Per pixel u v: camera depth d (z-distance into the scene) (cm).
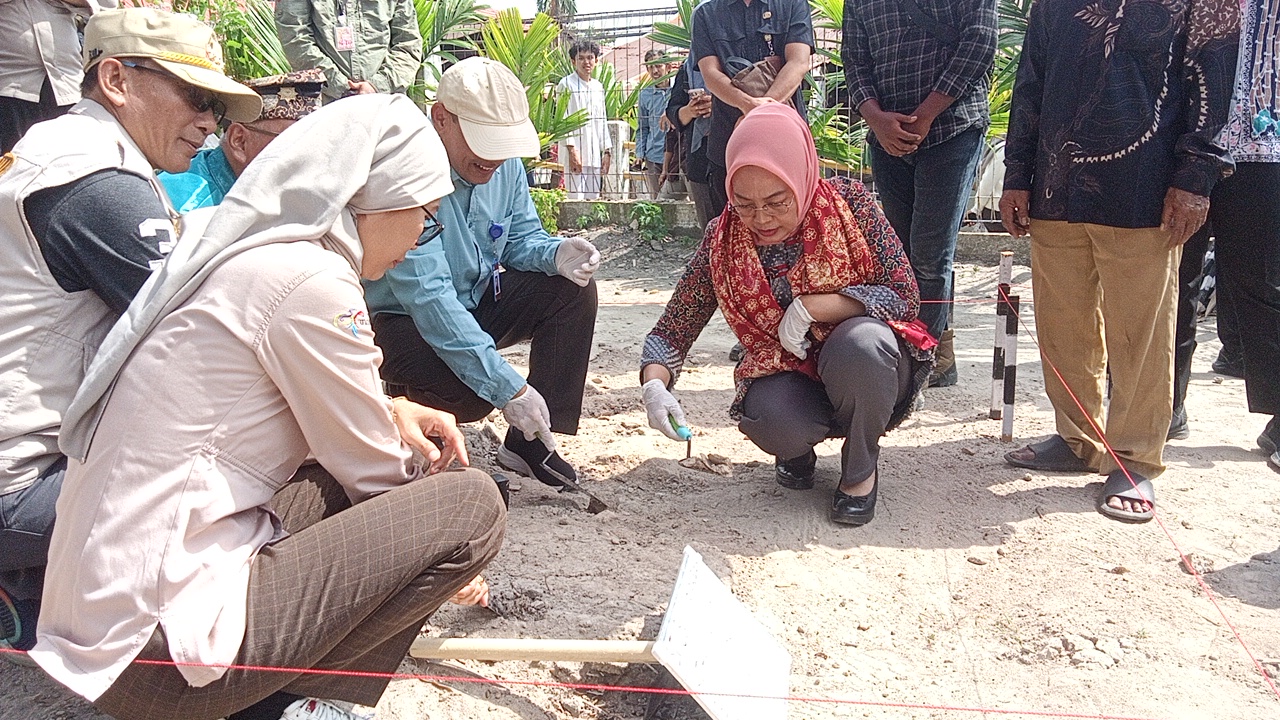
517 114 320
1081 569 314
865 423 328
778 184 305
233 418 183
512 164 358
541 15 938
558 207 977
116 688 178
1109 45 336
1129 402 359
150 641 176
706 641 236
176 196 286
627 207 960
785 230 319
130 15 222
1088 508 361
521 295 352
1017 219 380
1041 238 373
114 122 223
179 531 177
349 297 188
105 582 175
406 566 197
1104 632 279
